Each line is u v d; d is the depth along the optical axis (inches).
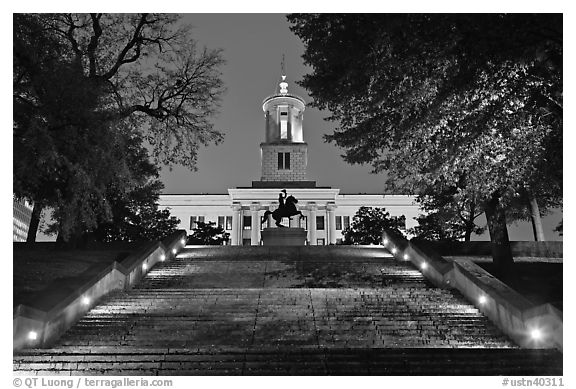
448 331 539.8
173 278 847.1
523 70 602.5
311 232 2659.9
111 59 1114.1
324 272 878.4
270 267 919.0
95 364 417.7
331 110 909.2
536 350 433.4
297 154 2807.6
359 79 767.7
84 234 1098.7
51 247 1074.1
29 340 474.3
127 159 877.8
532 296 687.7
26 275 763.4
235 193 2696.9
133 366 414.0
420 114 711.7
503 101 655.8
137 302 633.0
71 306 554.6
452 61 627.8
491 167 723.4
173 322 556.4
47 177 669.3
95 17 1075.3
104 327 548.7
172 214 2883.9
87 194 683.4
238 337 518.6
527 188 809.5
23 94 646.5
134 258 824.9
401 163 876.6
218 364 414.6
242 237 2687.0
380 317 570.9
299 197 2704.2
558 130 685.9
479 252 1150.3
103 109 717.9
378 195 2839.6
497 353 423.5
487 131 674.8
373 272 875.4
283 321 559.2
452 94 644.1
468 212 1192.2
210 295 651.5
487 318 576.1
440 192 997.8
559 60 579.8
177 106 1193.4
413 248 932.6
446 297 657.0
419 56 639.8
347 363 413.1
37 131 586.2
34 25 663.1
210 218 2886.3
